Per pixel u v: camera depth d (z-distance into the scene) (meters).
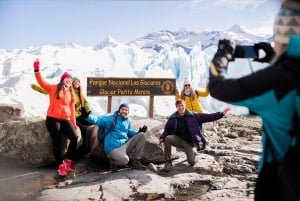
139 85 9.88
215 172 5.64
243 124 10.53
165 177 5.42
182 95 7.73
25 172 5.86
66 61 59.28
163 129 6.61
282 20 1.17
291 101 1.12
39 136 6.16
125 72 45.50
